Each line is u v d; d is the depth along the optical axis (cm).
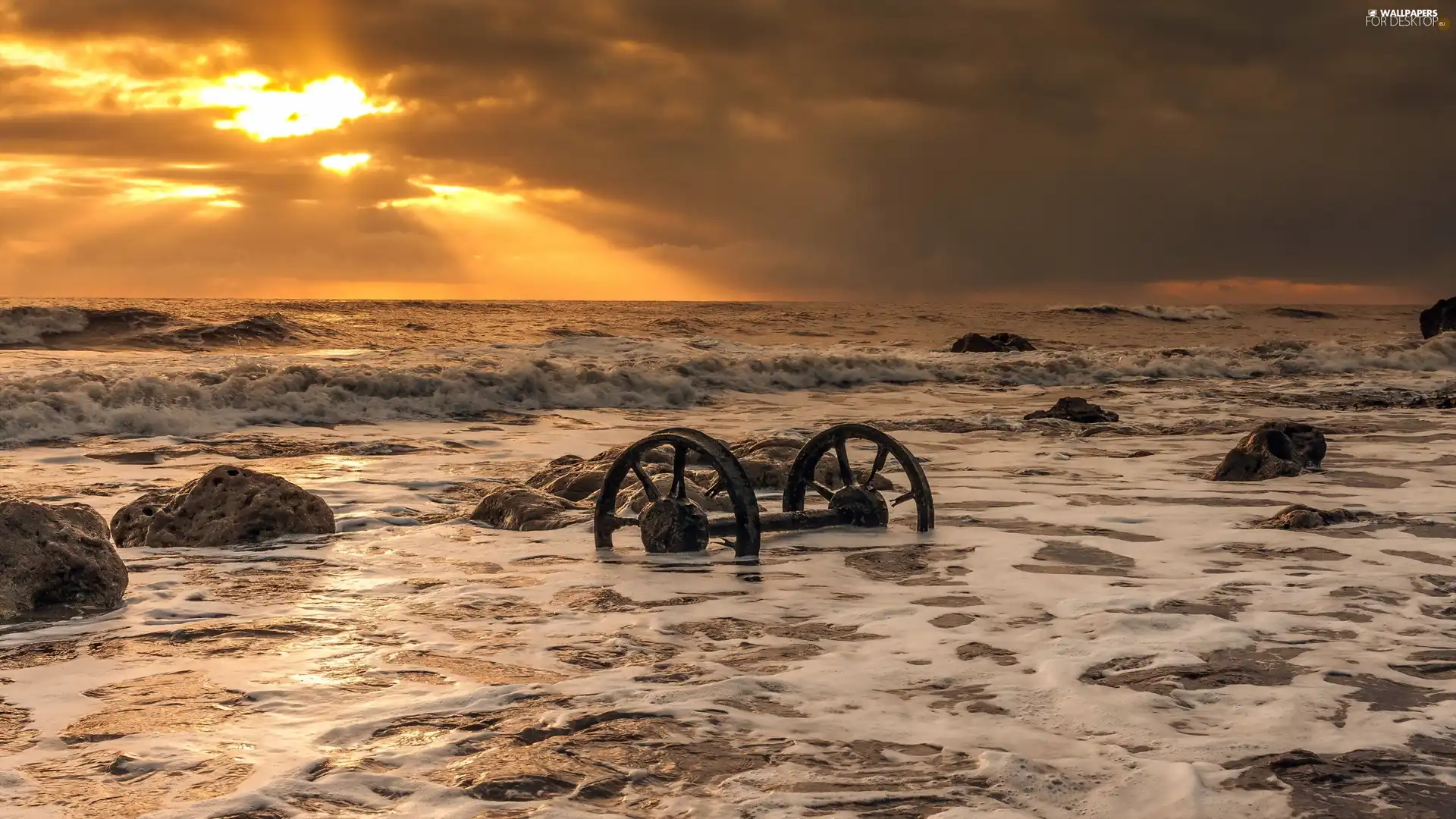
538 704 414
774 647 499
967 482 1020
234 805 323
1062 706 414
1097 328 4441
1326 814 319
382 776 346
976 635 517
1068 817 318
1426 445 1264
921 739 379
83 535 593
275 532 770
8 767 352
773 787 338
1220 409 1727
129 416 1391
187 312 4644
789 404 1845
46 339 2689
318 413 1559
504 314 4975
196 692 431
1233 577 634
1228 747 372
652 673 456
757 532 699
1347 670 458
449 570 671
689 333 3869
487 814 319
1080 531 788
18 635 519
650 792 335
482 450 1276
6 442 1270
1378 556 695
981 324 4481
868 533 784
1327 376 2438
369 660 478
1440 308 3331
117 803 324
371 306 5550
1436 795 333
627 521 734
